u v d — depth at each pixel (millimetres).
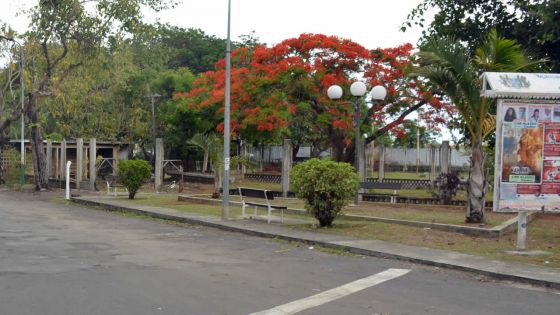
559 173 12109
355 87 19734
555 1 19203
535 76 12102
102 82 40969
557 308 8023
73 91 35875
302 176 15695
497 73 12133
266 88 24156
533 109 11992
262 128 24406
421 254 11742
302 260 11578
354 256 12125
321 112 24875
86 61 34094
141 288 8711
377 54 23688
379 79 23312
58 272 9859
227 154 18188
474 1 22562
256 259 11625
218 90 26031
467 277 10086
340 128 23422
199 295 8328
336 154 25516
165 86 45312
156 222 18500
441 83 15766
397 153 49375
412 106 24219
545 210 12086
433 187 25891
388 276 10031
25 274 9633
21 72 34656
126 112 45531
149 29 33719
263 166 48062
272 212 20297
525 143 12000
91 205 25078
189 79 42750
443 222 16375
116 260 11195
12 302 7730
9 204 25641
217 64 28875
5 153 40156
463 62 15336
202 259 11508
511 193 12023
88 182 35188
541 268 10398
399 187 23516
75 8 31688
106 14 32688
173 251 12508
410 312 7617
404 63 22875
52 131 52125
